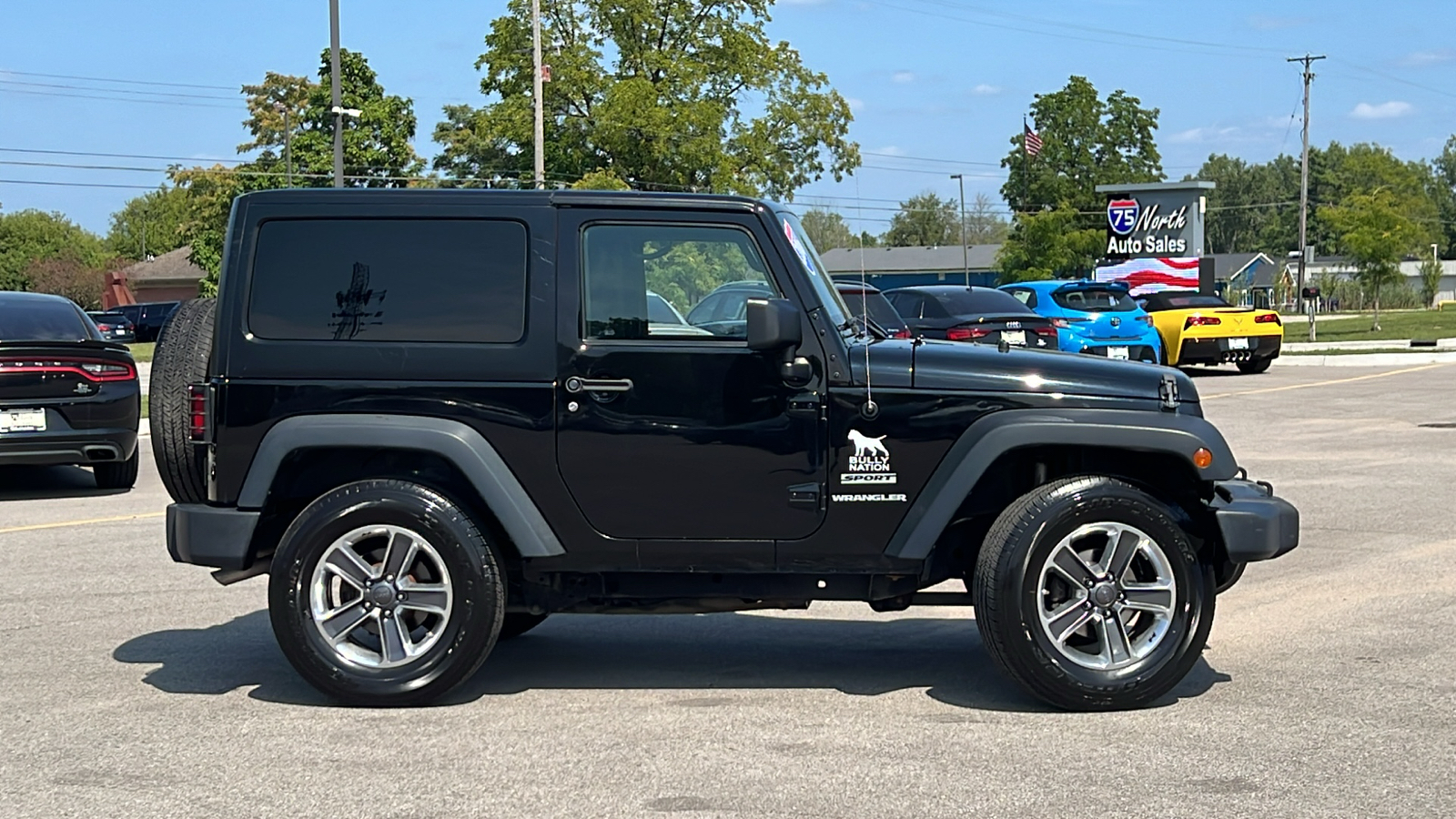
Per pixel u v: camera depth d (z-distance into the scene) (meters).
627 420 5.32
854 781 4.48
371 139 52.91
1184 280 35.66
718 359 5.32
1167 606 5.27
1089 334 20.75
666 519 5.35
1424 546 8.48
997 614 5.18
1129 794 4.33
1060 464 5.60
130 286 88.44
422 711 5.37
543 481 5.35
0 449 11.09
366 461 5.57
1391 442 13.67
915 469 5.30
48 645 6.52
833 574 5.42
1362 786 4.38
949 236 87.50
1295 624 6.65
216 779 4.56
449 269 5.40
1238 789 4.36
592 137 45.91
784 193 49.75
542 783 4.49
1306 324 52.97
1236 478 5.75
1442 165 170.75
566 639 6.68
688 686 5.75
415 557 5.42
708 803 4.29
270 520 5.58
